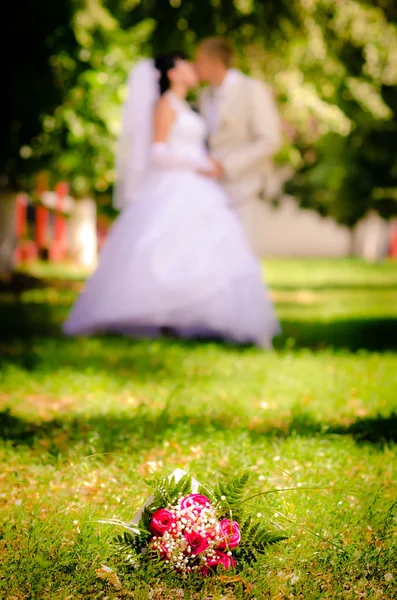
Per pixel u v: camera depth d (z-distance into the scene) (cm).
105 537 317
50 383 661
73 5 1454
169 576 287
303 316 1320
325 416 556
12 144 1516
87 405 586
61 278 2053
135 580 287
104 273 959
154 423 510
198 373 723
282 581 292
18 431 496
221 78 984
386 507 366
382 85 1588
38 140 1558
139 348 870
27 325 1109
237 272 940
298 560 306
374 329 1123
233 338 939
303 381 684
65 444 469
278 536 303
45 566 291
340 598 281
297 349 925
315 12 1365
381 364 786
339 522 339
